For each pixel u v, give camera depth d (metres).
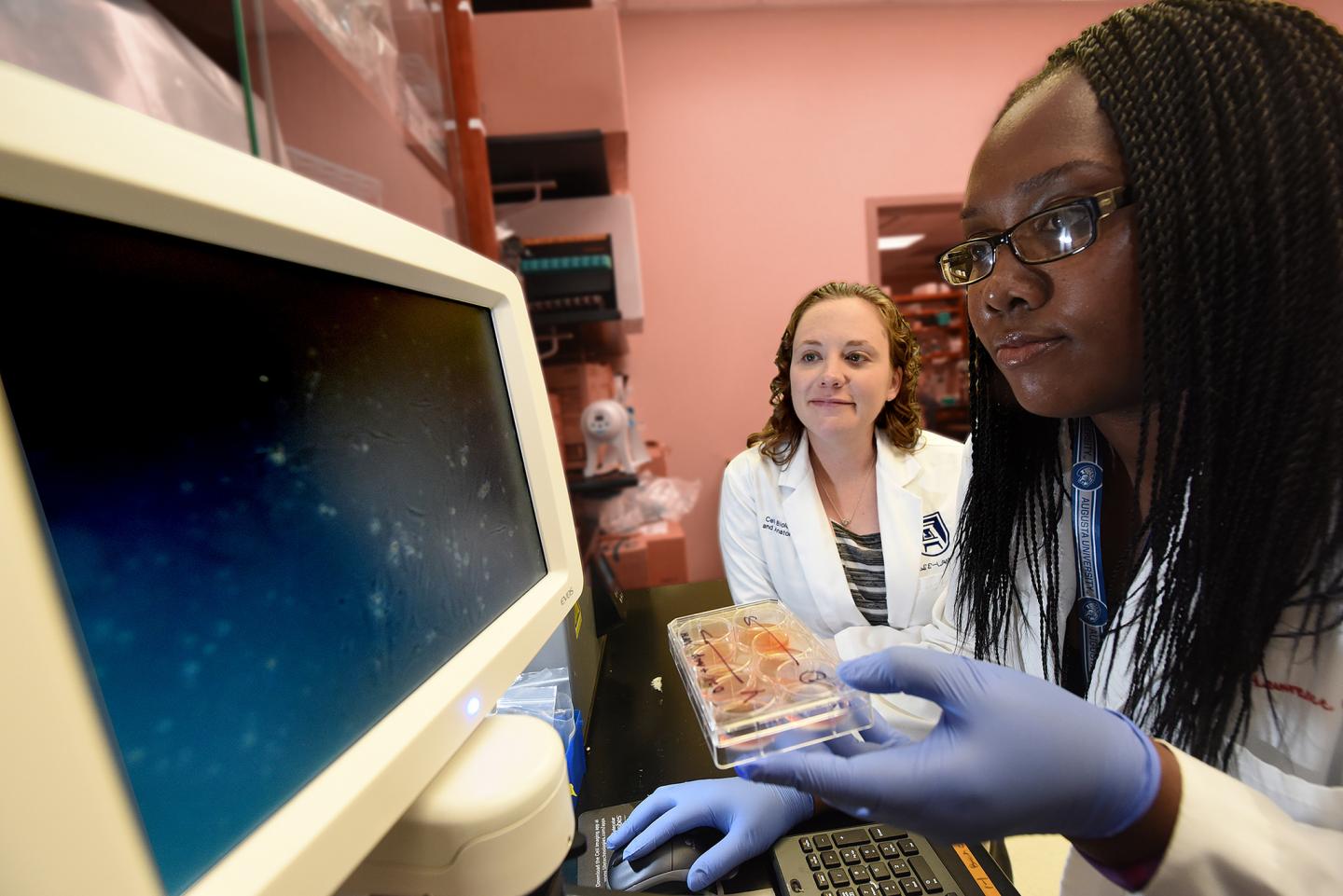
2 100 0.16
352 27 0.82
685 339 2.52
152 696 0.20
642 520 1.88
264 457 0.25
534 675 0.56
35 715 0.15
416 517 0.34
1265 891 0.29
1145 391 0.36
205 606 0.22
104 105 0.19
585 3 1.39
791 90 2.40
